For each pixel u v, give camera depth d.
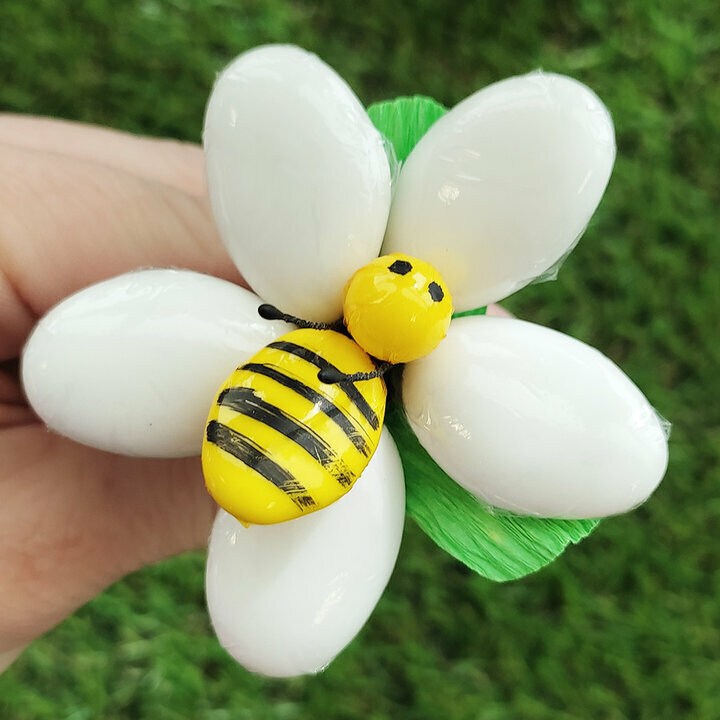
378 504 0.09
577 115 0.08
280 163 0.08
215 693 0.21
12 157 0.12
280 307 0.08
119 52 0.22
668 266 0.22
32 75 0.22
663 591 0.22
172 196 0.12
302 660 0.08
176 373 0.08
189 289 0.08
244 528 0.08
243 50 0.23
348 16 0.23
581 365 0.08
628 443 0.08
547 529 0.09
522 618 0.21
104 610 0.21
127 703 0.21
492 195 0.08
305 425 0.07
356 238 0.08
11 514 0.12
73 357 0.08
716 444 0.22
